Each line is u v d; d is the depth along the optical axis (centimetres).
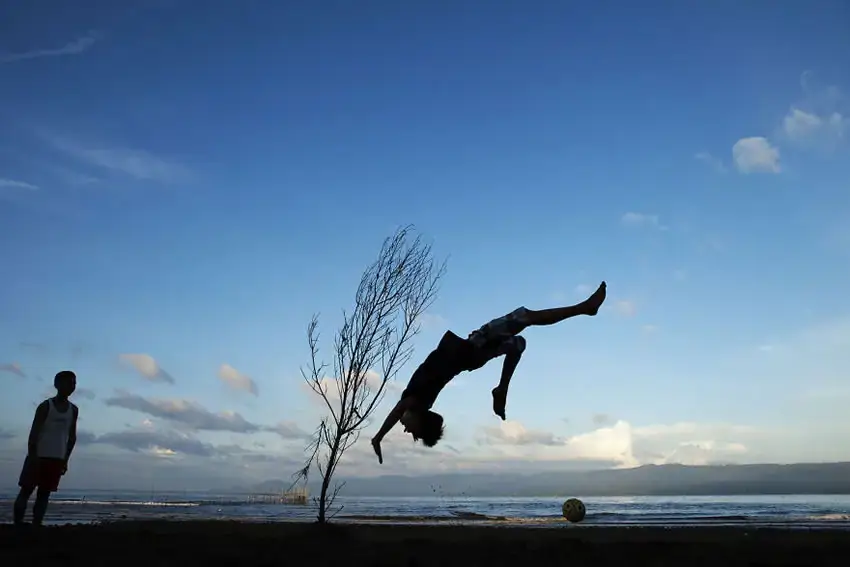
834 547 842
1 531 885
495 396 623
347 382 1341
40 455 931
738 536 1119
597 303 638
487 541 891
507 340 618
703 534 1180
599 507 4950
